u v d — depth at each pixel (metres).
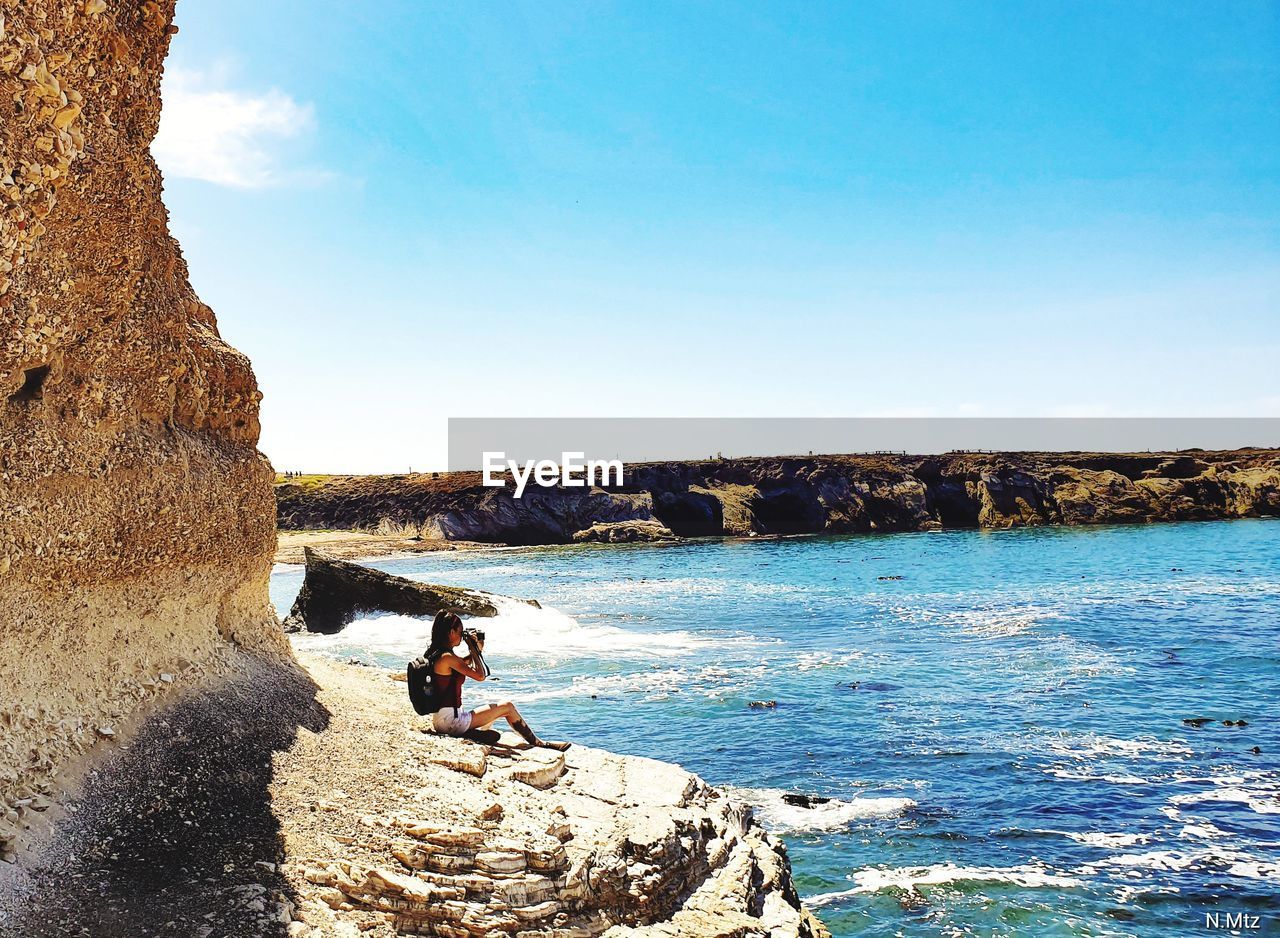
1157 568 49.16
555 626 29.73
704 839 8.14
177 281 10.22
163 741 6.85
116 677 6.94
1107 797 13.70
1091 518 92.19
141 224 7.03
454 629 9.26
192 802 6.30
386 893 5.96
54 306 6.15
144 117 7.04
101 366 7.03
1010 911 10.41
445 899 6.03
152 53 7.13
